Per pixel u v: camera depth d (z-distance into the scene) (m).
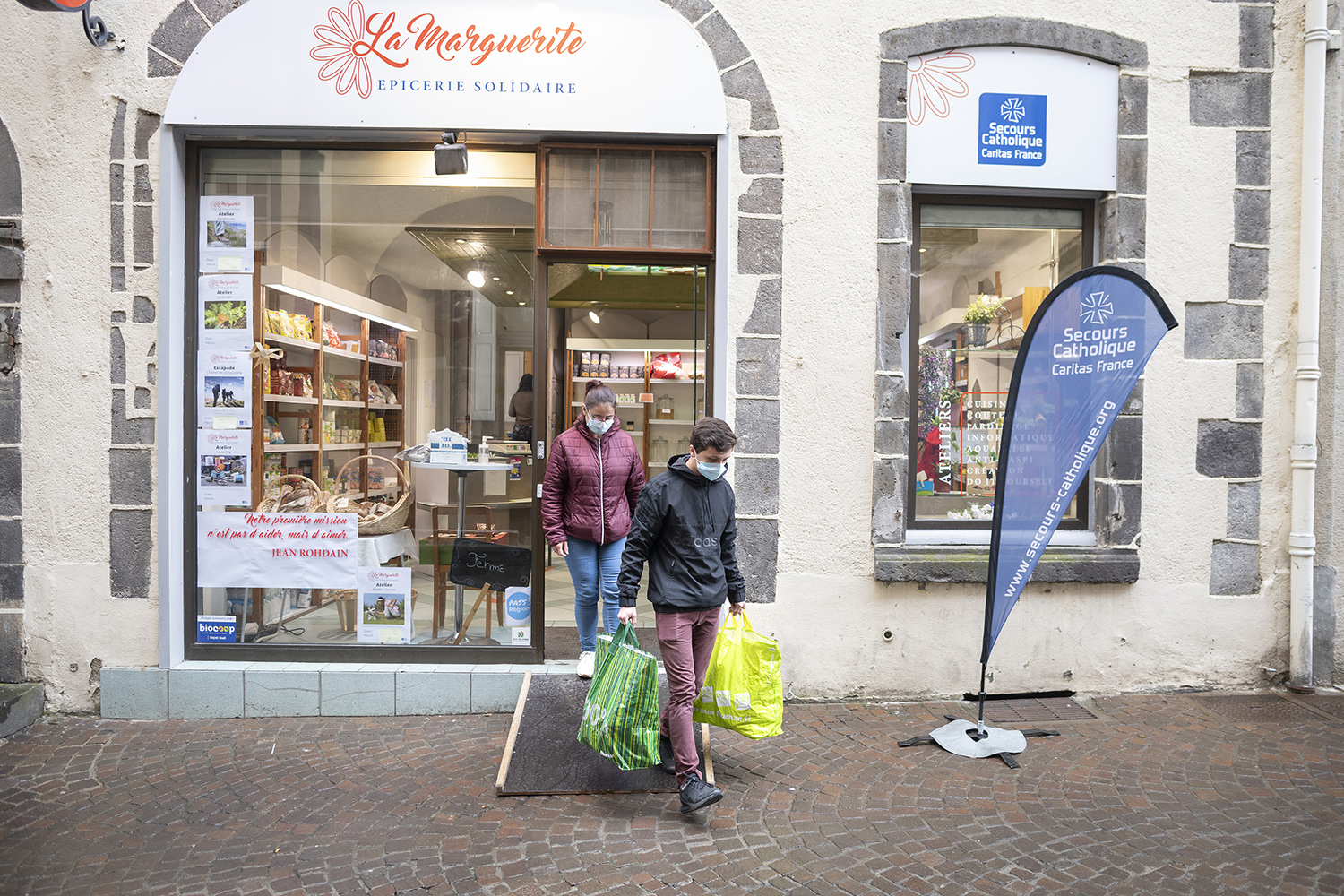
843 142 4.46
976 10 4.50
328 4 4.27
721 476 3.24
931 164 4.55
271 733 4.06
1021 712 4.32
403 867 2.80
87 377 4.30
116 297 4.30
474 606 4.60
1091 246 4.79
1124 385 3.65
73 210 4.29
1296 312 4.65
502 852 2.90
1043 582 4.56
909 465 4.79
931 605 4.53
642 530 3.24
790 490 4.47
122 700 4.28
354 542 4.61
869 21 4.46
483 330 4.68
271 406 4.64
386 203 4.66
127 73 4.28
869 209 4.47
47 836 3.02
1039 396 3.82
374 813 3.20
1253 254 4.63
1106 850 2.88
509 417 4.68
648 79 4.36
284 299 4.63
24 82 4.27
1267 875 2.71
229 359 4.54
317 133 4.43
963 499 4.84
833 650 4.50
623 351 4.98
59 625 4.32
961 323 4.82
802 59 4.45
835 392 4.48
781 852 2.89
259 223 4.59
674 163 4.56
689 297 4.73
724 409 4.46
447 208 4.67
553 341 4.87
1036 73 4.57
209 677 4.29
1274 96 4.62
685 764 3.18
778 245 4.45
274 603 4.58
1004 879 2.71
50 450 4.30
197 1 4.29
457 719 4.25
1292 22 4.61
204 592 4.54
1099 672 4.60
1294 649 4.62
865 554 4.50
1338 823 3.06
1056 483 3.80
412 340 4.69
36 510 4.31
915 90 4.54
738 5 4.43
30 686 4.23
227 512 4.55
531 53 4.34
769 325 4.46
